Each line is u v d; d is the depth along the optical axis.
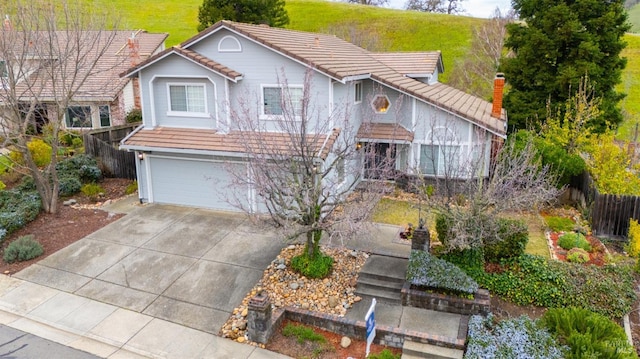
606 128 22.70
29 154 16.91
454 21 52.28
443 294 11.88
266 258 14.34
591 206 16.42
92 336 11.04
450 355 10.15
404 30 51.75
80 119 28.84
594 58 22.94
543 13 24.14
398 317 11.55
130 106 29.92
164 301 12.39
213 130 18.06
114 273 13.69
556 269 12.32
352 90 19.27
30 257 14.44
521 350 9.63
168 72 18.03
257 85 17.53
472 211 12.01
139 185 18.95
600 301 11.56
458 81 38.53
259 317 10.66
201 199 18.52
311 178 12.16
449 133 18.77
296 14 58.09
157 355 10.43
